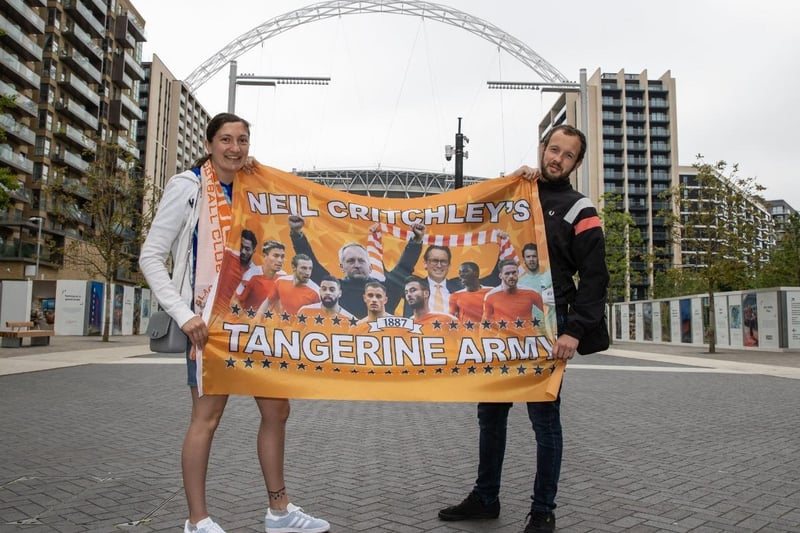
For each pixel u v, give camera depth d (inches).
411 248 156.8
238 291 141.9
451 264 156.1
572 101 4183.1
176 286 133.0
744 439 266.8
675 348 1242.6
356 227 156.1
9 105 679.7
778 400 404.8
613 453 237.6
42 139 2379.4
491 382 147.6
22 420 300.7
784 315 1030.4
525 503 169.8
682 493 179.9
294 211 152.9
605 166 4202.8
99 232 1249.4
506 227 157.6
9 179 640.4
